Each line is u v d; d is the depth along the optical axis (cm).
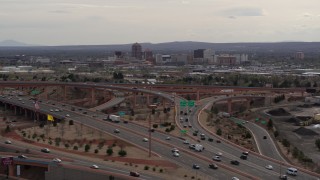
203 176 19975
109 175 19500
